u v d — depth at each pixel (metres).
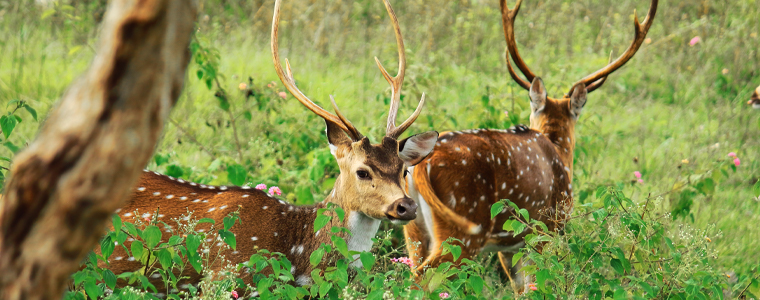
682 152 14.48
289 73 7.43
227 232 6.06
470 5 22.64
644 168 13.76
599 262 6.78
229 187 7.39
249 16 21.50
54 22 16.95
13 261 1.88
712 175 10.84
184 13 1.87
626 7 24.02
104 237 5.85
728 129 16.12
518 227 6.73
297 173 9.74
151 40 1.81
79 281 5.22
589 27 22.95
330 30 20.36
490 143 8.32
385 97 12.66
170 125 12.50
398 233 9.50
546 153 9.22
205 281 6.38
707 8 23.52
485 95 12.73
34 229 1.85
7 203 1.87
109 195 1.86
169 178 7.32
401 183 6.74
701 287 6.62
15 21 17.05
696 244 7.30
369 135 10.76
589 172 12.98
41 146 1.83
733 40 20.52
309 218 7.17
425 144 7.22
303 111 12.63
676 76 20.69
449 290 6.26
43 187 1.82
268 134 11.53
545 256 6.74
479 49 20.33
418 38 20.42
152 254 6.24
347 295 5.98
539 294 6.75
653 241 7.29
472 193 8.05
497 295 8.80
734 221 11.49
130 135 1.84
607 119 16.72
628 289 7.22
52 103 12.24
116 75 1.80
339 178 7.10
